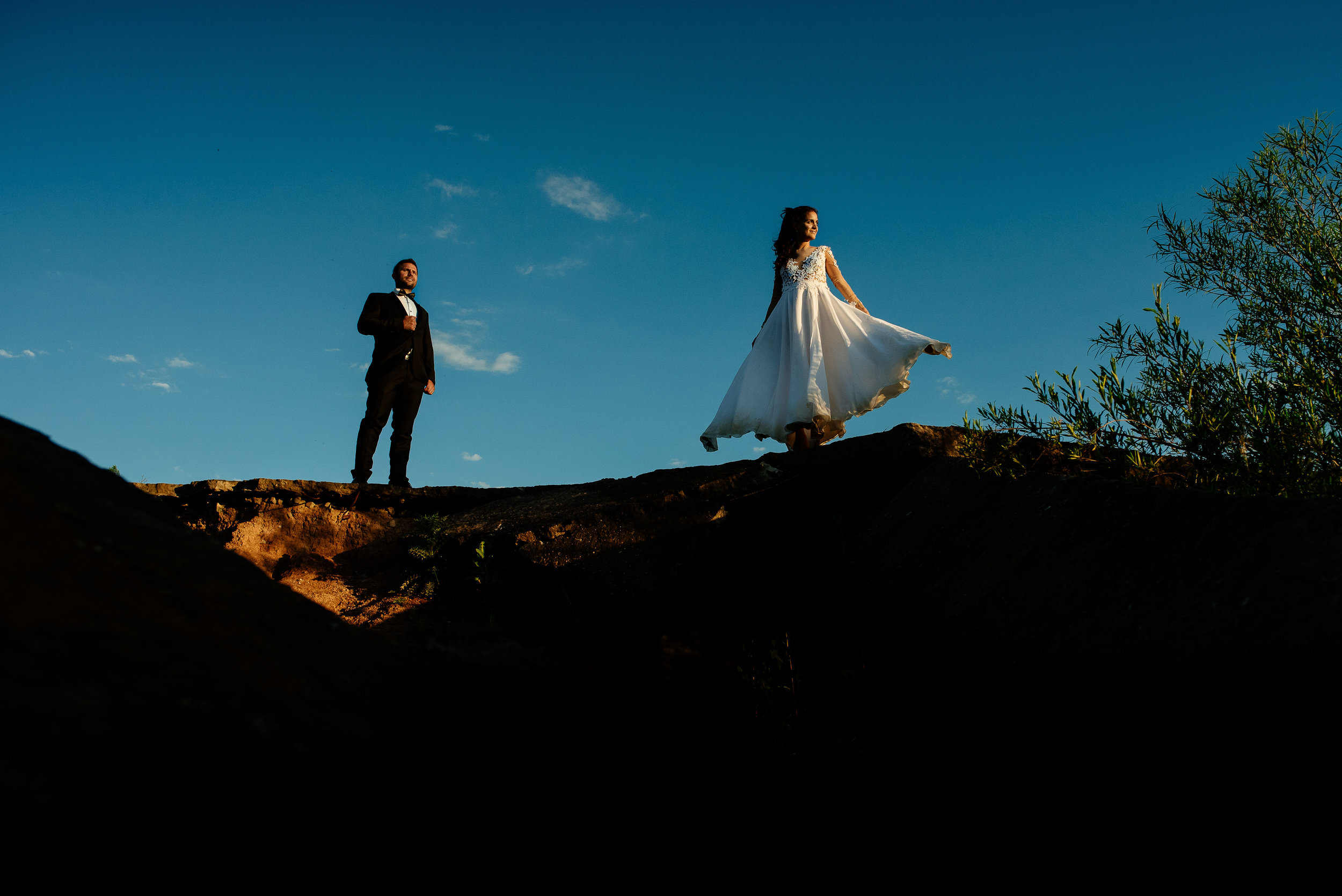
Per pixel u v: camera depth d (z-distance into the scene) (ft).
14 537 4.42
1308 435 8.25
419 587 13.75
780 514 14.11
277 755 4.31
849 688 10.13
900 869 6.83
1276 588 6.43
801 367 16.84
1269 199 10.43
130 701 3.91
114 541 5.05
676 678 10.76
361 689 5.50
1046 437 9.87
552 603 12.53
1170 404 9.41
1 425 5.73
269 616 5.49
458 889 4.73
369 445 19.58
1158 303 9.55
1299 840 5.21
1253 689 5.92
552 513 13.66
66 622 4.08
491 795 5.61
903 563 11.61
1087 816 6.60
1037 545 9.46
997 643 8.71
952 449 13.70
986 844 6.93
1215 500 7.80
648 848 6.29
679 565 12.09
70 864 3.28
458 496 15.51
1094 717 7.04
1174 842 5.87
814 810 7.70
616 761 7.20
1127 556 8.18
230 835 3.89
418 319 20.84
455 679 6.46
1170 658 6.67
